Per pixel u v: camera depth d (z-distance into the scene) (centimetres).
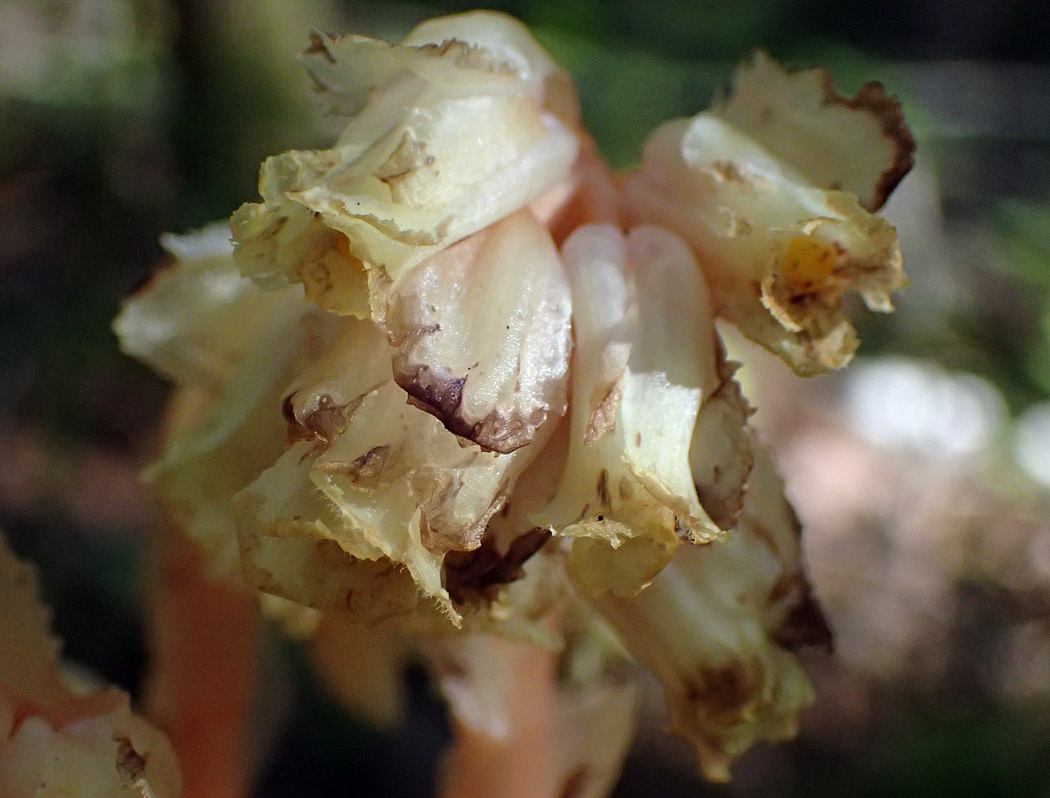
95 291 15
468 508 5
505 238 5
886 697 15
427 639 7
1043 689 15
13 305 16
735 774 14
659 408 5
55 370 15
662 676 6
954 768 13
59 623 14
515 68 6
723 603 6
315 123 14
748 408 6
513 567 5
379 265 5
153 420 16
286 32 14
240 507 5
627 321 5
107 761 6
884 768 14
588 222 6
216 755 8
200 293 7
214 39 13
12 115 16
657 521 5
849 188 6
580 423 5
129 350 7
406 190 5
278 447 6
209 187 14
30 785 6
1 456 15
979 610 16
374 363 5
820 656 16
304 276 5
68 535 14
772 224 5
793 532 6
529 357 5
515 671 7
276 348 6
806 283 5
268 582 5
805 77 6
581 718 7
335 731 14
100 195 16
